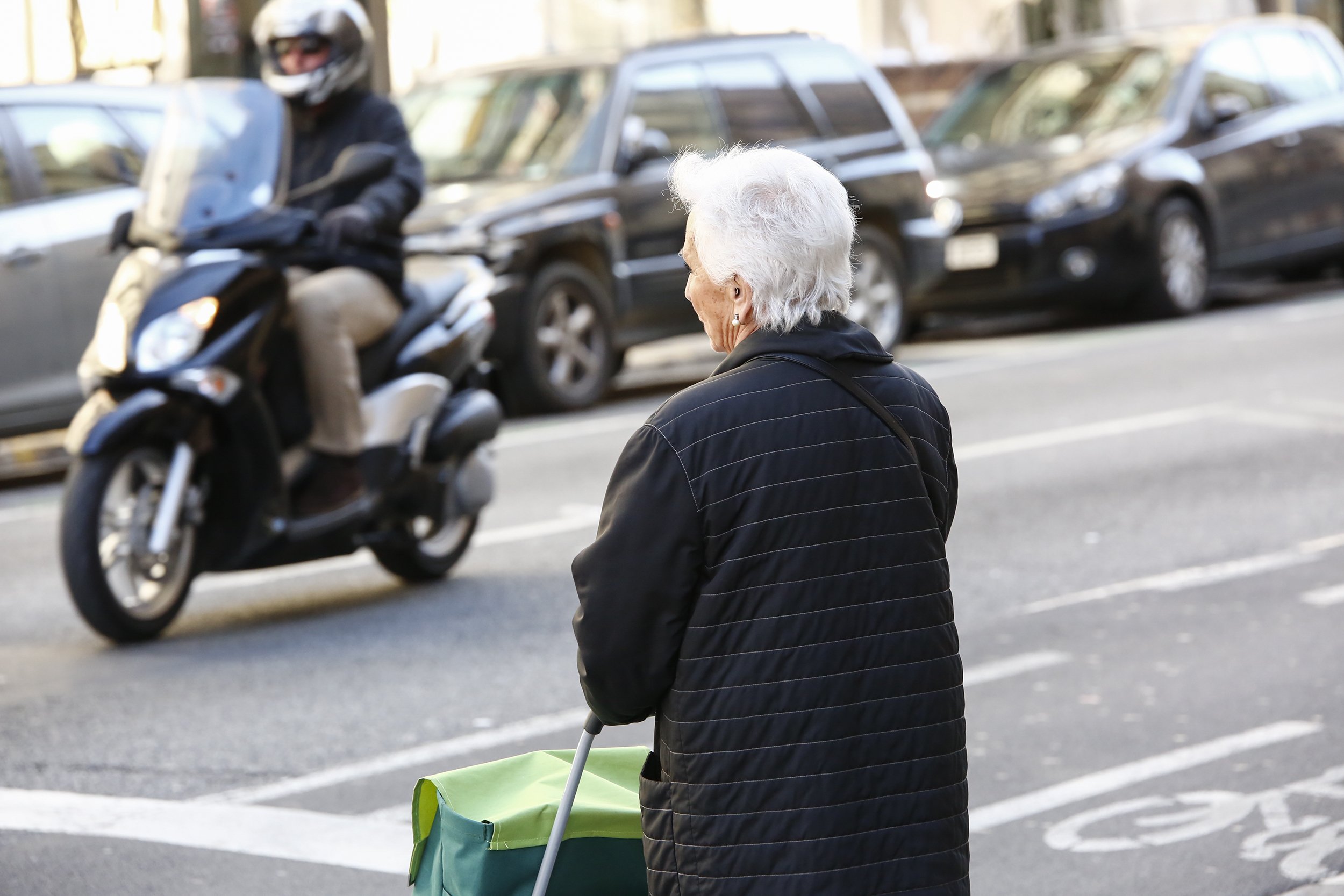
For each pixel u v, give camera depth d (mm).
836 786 3939
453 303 11789
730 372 4160
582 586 4090
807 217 4148
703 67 20656
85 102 16469
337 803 7734
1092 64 25359
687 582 4016
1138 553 12156
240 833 7375
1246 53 25438
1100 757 8188
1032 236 22875
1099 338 22922
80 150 16312
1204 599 10945
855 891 3916
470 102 20453
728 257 4168
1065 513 13445
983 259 23094
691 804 4016
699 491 3996
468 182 19422
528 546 12852
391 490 11000
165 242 10555
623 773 4969
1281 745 8281
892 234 21734
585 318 18906
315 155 11484
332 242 10750
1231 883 6770
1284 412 17156
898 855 3957
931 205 22047
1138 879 6824
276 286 10516
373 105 11555
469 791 4777
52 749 8500
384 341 11211
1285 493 13891
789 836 3918
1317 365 19719
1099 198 23094
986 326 25438
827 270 4180
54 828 7453
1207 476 14586
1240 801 7613
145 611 10430
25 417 15852
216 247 10484
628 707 4164
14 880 6891
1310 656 9664
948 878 4004
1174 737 8422
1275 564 11773
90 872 6969
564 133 19578
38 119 16156
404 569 11750
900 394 4227
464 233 17797
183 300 10203
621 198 19156
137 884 6855
